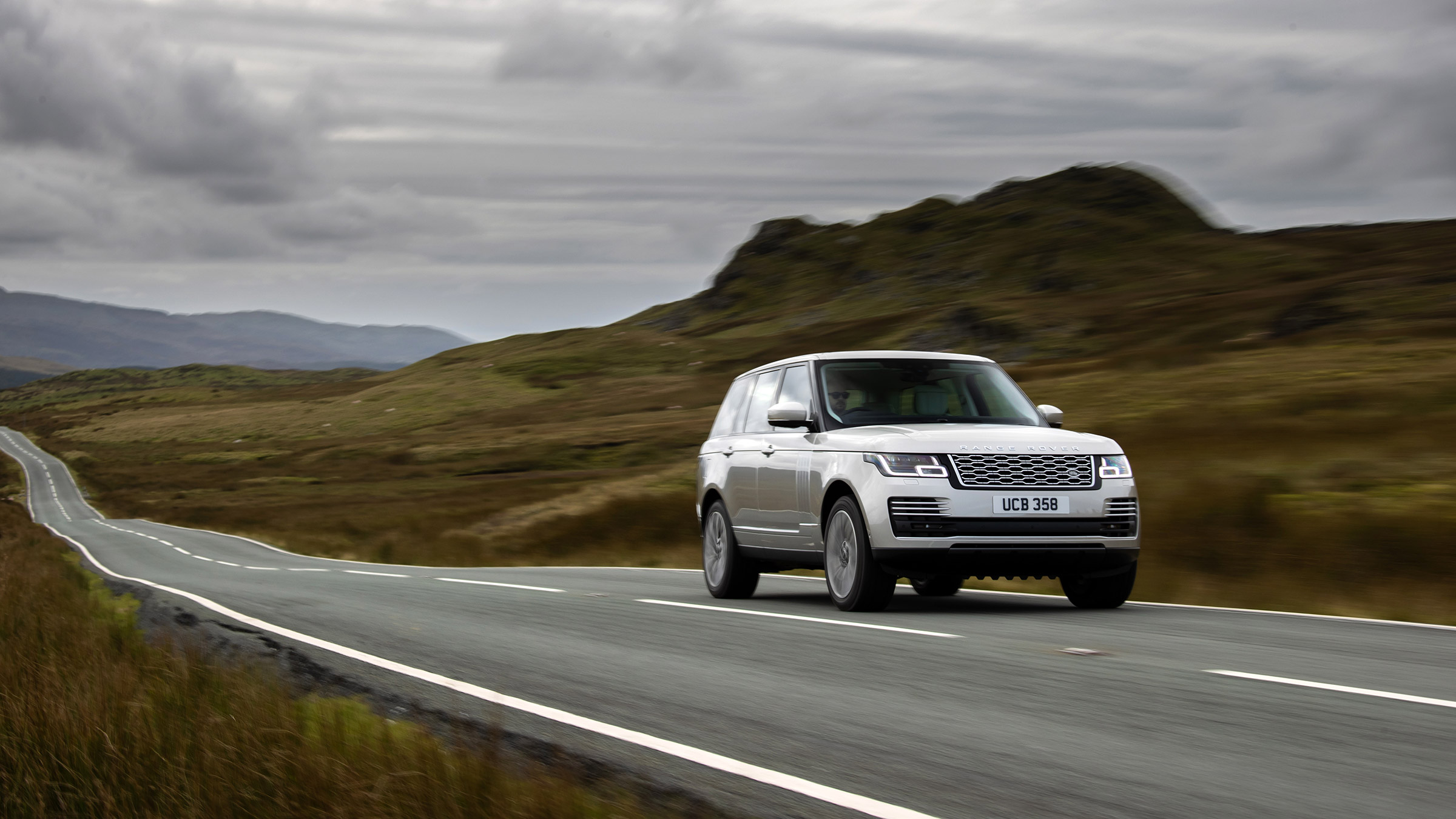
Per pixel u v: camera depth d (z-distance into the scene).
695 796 4.44
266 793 4.22
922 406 10.33
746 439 11.44
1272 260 199.88
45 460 178.75
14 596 12.04
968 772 4.59
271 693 5.93
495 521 38.41
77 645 8.11
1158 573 13.55
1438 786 4.14
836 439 9.87
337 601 13.14
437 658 8.20
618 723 5.74
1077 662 6.84
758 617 9.53
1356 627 8.46
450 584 15.34
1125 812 4.00
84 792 4.53
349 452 141.75
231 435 184.12
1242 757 4.63
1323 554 13.69
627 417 138.00
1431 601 11.05
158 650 7.61
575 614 10.51
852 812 4.16
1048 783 4.38
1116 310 145.38
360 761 4.44
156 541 57.84
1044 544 8.91
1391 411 32.22
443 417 168.88
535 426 141.00
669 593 12.70
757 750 5.09
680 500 32.66
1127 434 32.62
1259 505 16.59
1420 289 93.81
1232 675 6.35
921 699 5.96
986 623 8.70
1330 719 5.23
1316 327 90.44
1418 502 17.12
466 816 3.82
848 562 9.52
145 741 4.87
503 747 5.29
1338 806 3.96
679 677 6.94
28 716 5.39
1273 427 29.55
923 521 8.89
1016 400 10.51
